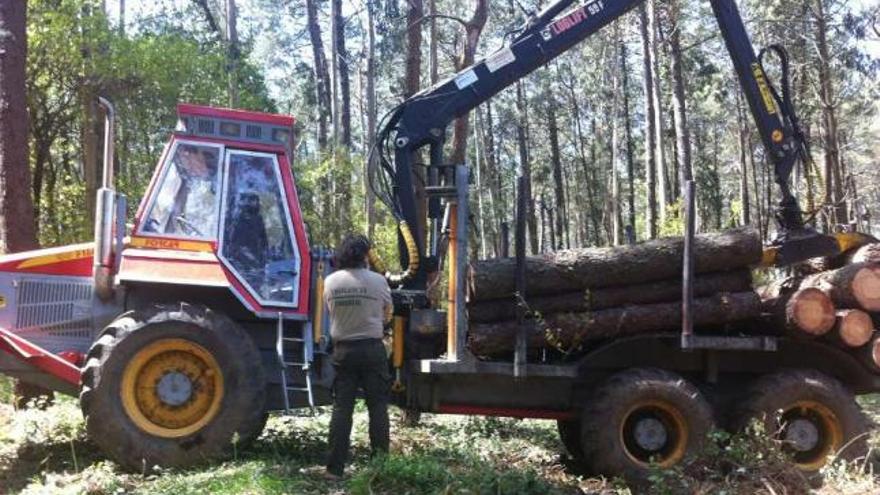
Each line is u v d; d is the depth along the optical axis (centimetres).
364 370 612
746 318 748
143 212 678
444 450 734
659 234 2194
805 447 733
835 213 2252
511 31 852
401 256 806
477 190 4028
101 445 629
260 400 659
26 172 898
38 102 1614
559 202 4172
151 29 2102
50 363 660
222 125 706
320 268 704
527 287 710
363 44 3312
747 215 3306
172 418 651
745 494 621
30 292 686
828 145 2362
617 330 721
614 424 693
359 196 2319
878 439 813
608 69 3997
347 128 2841
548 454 809
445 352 736
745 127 3528
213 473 598
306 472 611
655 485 642
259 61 3438
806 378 731
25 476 645
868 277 745
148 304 688
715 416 757
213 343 650
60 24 1499
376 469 575
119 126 1656
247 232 698
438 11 3127
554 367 700
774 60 2764
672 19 2461
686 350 743
